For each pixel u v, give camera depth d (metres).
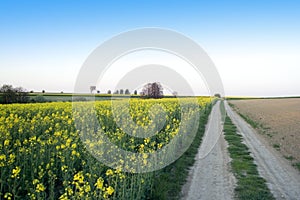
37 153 7.82
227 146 13.58
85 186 5.41
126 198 5.98
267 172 9.31
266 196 7.22
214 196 7.22
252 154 11.95
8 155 7.60
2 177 6.41
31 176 6.88
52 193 6.08
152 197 6.79
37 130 11.14
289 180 8.53
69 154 7.79
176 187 7.73
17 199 6.20
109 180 6.46
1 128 9.47
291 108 45.75
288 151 12.47
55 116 14.20
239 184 8.07
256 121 25.45
